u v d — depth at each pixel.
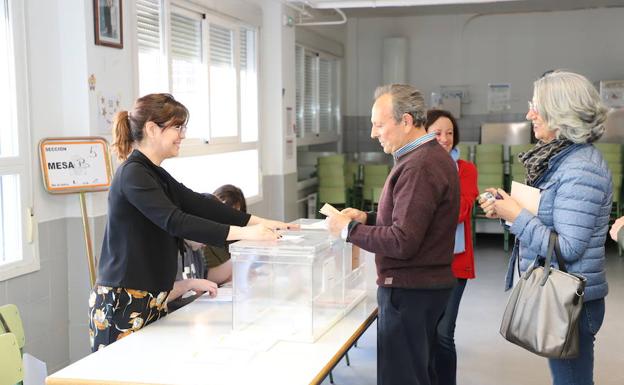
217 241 2.52
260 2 7.58
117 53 4.57
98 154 4.18
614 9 10.55
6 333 2.49
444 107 11.18
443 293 2.54
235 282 2.52
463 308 6.07
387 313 2.53
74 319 4.36
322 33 10.09
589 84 2.30
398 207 2.43
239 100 7.00
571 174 2.28
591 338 2.39
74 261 4.34
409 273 2.49
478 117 11.19
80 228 4.32
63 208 4.27
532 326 2.31
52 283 4.19
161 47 5.41
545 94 2.33
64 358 4.32
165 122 2.63
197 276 3.51
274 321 2.48
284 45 7.84
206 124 6.21
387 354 2.54
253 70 7.52
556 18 10.78
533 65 10.92
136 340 2.46
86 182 4.12
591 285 2.33
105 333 2.60
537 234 2.33
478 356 4.79
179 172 6.22
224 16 6.56
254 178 7.60
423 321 2.51
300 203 8.95
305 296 2.43
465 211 3.49
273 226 2.94
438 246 2.51
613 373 4.45
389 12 10.85
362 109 11.54
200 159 6.68
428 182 2.43
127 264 2.58
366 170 9.60
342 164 9.42
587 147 2.34
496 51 11.03
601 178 2.28
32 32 3.99
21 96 3.88
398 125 2.53
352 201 9.88
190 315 2.79
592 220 2.26
